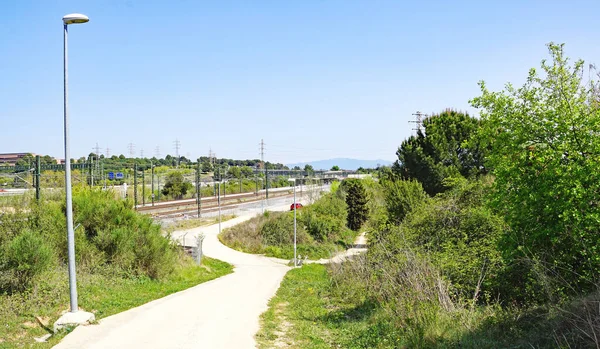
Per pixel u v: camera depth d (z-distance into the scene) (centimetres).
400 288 1193
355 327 1114
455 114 3797
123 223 1972
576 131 948
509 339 808
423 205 2083
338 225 5169
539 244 996
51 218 1673
